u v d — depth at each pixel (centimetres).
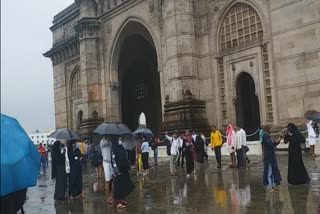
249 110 3819
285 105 2911
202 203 1265
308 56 2767
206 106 3472
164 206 1270
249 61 3188
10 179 499
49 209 1394
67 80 5809
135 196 1519
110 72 4591
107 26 4603
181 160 2588
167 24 3512
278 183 1383
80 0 4756
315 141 2330
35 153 554
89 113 4603
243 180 1714
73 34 5647
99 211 1280
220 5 3391
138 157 2309
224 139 3281
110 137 1358
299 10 2819
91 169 3225
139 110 5984
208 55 3475
